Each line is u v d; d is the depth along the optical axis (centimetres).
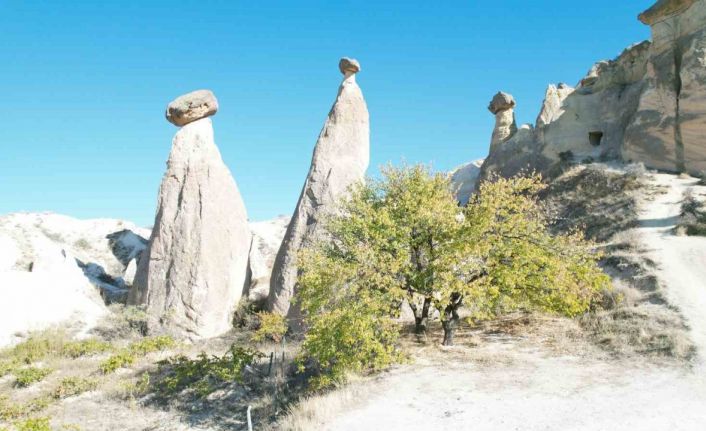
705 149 2323
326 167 2428
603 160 2731
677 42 2534
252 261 2766
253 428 1170
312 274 1206
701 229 1806
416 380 1104
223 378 1501
